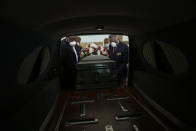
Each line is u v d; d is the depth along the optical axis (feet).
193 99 7.16
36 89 9.12
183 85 7.97
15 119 5.70
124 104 13.08
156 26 9.82
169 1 5.96
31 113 7.47
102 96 15.44
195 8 6.01
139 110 11.73
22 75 7.33
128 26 12.37
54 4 5.83
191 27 7.09
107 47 27.02
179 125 8.64
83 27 12.62
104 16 8.89
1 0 4.30
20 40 6.41
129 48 17.24
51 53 13.01
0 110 5.30
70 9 6.87
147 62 14.07
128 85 18.86
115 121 10.13
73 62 17.70
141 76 15.29
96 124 9.84
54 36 12.71
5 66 5.38
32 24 7.13
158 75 12.07
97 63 17.89
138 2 6.36
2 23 4.94
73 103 13.79
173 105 9.18
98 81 18.12
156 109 11.67
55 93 14.03
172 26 8.48
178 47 8.73
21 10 5.33
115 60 19.86
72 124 9.96
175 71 10.30
